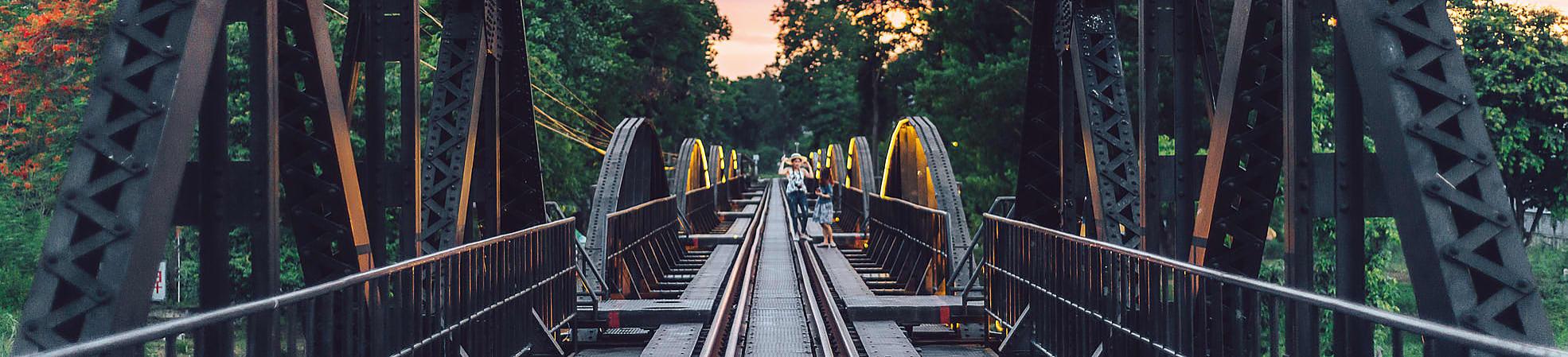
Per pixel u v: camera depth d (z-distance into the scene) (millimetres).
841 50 99938
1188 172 7230
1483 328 3557
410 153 6934
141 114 3615
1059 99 9430
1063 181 8867
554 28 44469
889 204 20359
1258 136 5750
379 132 6922
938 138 16859
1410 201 3754
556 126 42562
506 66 9016
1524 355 2574
